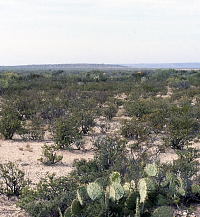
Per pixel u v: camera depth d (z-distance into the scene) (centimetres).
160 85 4141
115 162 745
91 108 1936
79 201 477
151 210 495
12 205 589
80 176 667
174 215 510
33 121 1527
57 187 579
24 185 638
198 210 545
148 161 823
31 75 5684
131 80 5572
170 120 1323
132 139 1210
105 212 458
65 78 5634
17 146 1134
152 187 537
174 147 1098
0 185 686
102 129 1389
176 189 581
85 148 1120
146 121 1373
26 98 2261
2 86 3117
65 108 1939
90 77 6116
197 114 1612
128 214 460
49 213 524
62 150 1093
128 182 579
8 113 1706
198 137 1241
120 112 1998
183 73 7862
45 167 868
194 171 686
